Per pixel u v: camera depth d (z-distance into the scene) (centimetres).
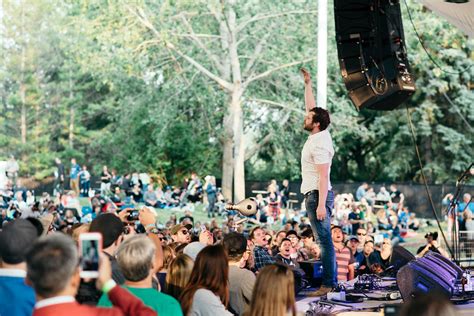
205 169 5334
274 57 4825
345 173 5450
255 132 5241
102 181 4234
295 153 5250
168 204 4356
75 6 5494
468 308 731
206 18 5084
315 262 929
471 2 1211
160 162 5291
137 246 504
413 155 5044
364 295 858
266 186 4856
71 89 5647
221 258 627
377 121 4956
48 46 5672
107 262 404
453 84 4884
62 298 385
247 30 4978
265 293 502
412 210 4175
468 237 1650
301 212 4019
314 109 834
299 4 4838
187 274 667
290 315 512
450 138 4872
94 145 5503
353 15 1177
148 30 4938
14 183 4362
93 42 5316
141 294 504
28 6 5659
